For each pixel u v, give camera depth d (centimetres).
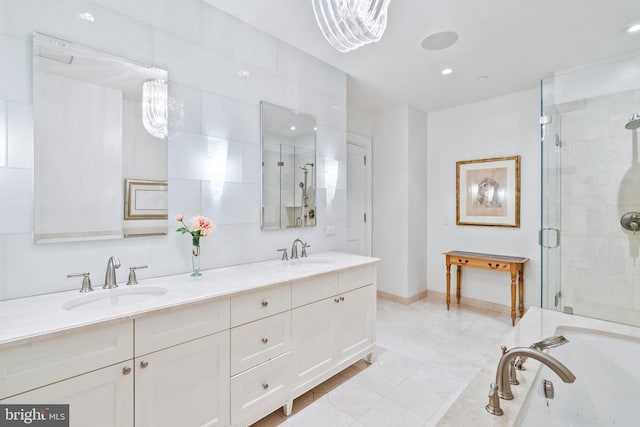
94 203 151
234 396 150
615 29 216
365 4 121
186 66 184
